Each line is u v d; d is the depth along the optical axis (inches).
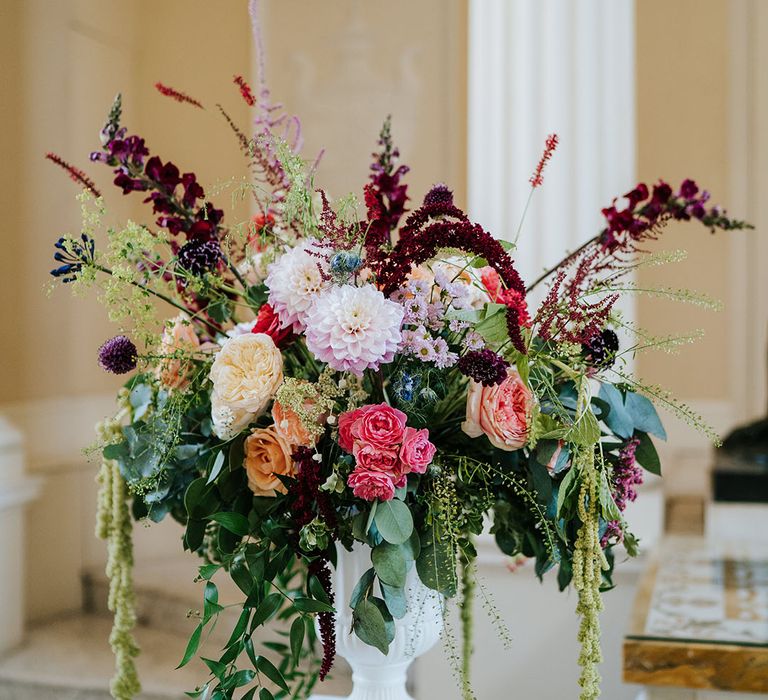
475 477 53.7
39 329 199.5
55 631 184.9
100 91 207.3
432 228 49.5
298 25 192.5
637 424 54.4
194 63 213.2
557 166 118.1
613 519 51.6
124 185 56.7
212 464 53.2
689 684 79.3
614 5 117.9
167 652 169.8
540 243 118.3
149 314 54.6
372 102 189.6
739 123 190.5
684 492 186.2
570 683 112.3
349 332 47.6
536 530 57.6
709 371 192.5
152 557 202.8
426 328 50.9
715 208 56.7
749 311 190.4
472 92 121.6
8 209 197.6
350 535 52.2
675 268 193.5
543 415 50.1
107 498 61.7
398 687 58.5
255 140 57.7
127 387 61.0
